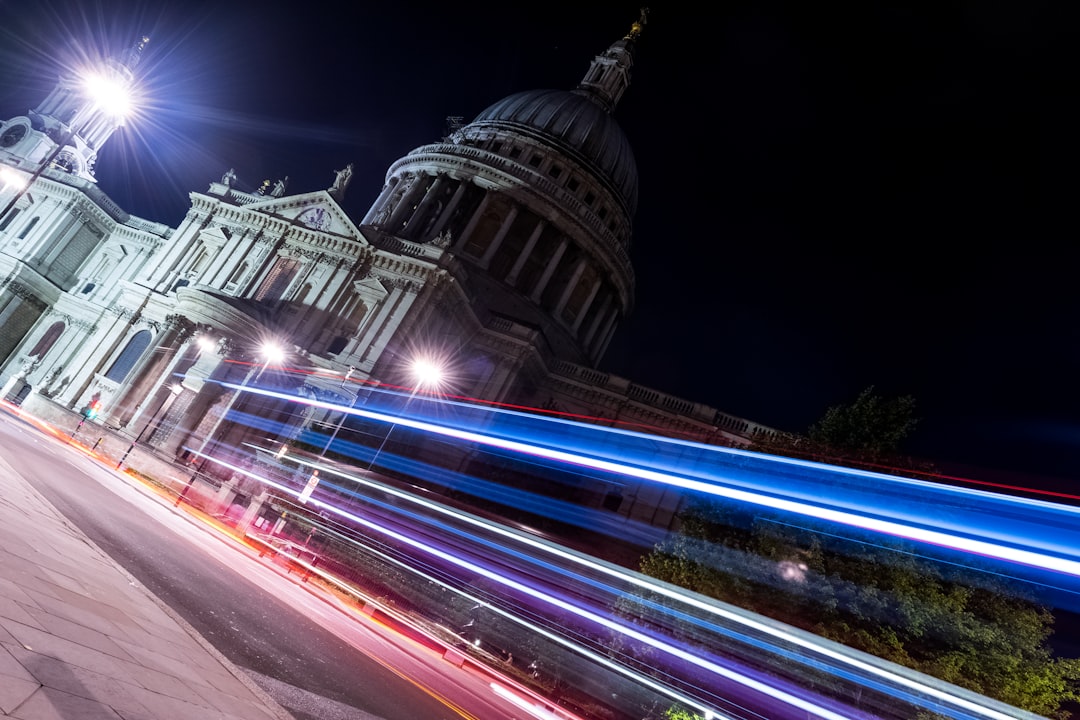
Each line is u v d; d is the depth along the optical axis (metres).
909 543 21.11
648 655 25.25
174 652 7.79
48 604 6.62
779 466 25.86
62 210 70.06
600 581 32.28
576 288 85.81
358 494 40.12
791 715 20.52
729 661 22.66
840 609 21.38
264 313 54.25
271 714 7.48
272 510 34.12
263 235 61.84
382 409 52.81
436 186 81.69
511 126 88.81
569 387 66.88
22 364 68.12
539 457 56.25
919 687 18.81
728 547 25.03
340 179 65.44
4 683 4.43
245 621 12.62
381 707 10.99
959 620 19.52
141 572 12.20
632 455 57.12
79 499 17.95
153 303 59.12
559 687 26.19
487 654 27.66
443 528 38.91
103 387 56.91
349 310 57.78
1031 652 18.86
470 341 64.94
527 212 81.50
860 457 24.52
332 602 24.95
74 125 77.62
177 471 40.41
